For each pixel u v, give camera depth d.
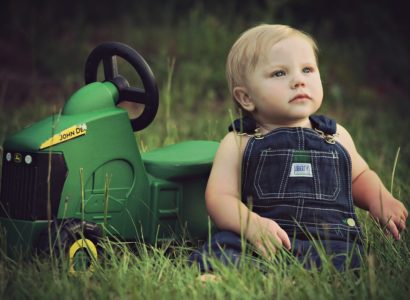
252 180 3.27
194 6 12.31
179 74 9.38
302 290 2.73
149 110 3.38
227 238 3.13
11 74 9.35
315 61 3.38
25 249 3.11
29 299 2.76
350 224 3.24
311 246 3.12
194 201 3.51
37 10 11.67
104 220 3.23
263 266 3.01
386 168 4.88
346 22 12.12
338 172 3.29
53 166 3.11
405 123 7.66
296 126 3.35
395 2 12.58
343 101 9.33
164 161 3.45
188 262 3.12
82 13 11.84
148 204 3.37
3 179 3.24
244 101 3.40
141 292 2.76
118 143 3.27
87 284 2.80
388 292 2.73
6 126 6.25
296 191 3.23
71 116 3.21
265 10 12.20
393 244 3.34
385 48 11.71
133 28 11.31
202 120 7.17
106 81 3.43
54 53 9.97
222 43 10.15
